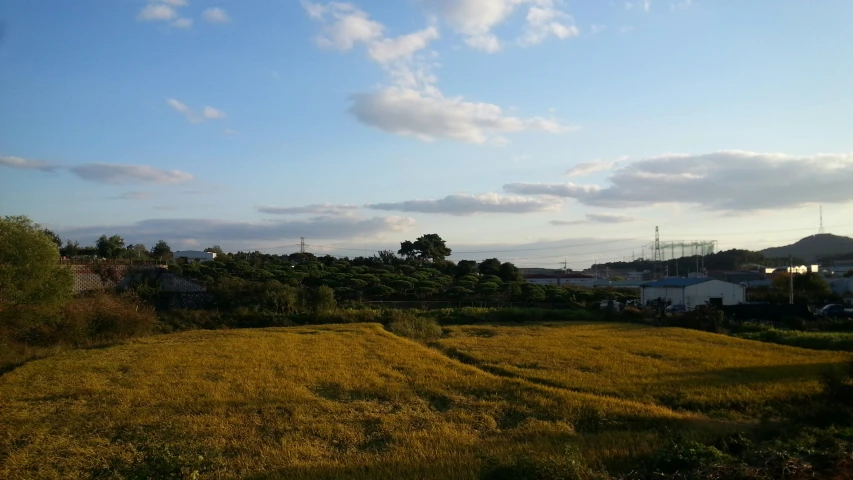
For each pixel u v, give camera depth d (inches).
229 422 550.3
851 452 413.1
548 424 554.6
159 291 1840.6
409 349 1090.7
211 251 4237.2
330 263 3688.5
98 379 764.6
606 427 551.2
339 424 547.8
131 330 1358.3
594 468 409.7
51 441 492.7
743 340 1289.4
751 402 644.7
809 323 1667.1
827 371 775.7
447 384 741.3
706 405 639.8
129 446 477.1
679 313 1931.6
